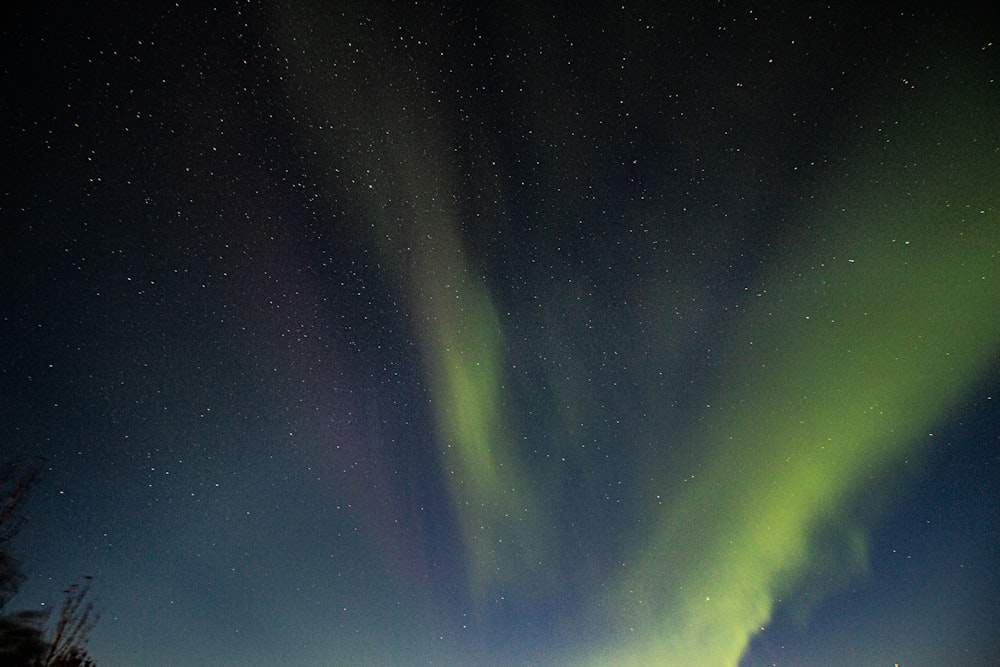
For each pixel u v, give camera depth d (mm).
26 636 5520
